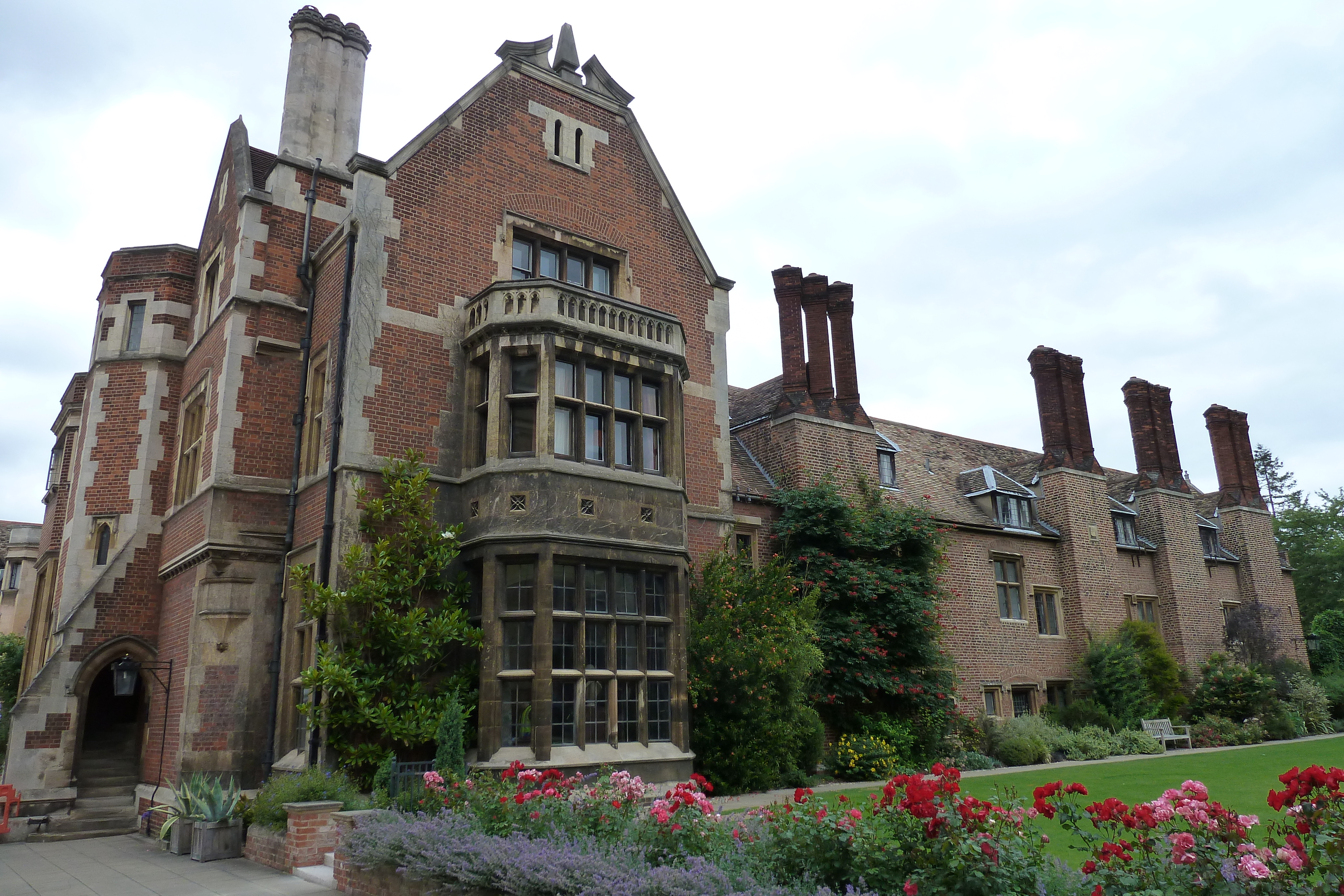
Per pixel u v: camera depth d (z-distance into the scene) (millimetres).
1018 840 5195
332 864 9156
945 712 18094
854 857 5520
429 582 11953
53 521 19922
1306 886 4324
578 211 15539
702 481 16094
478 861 6492
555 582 12086
